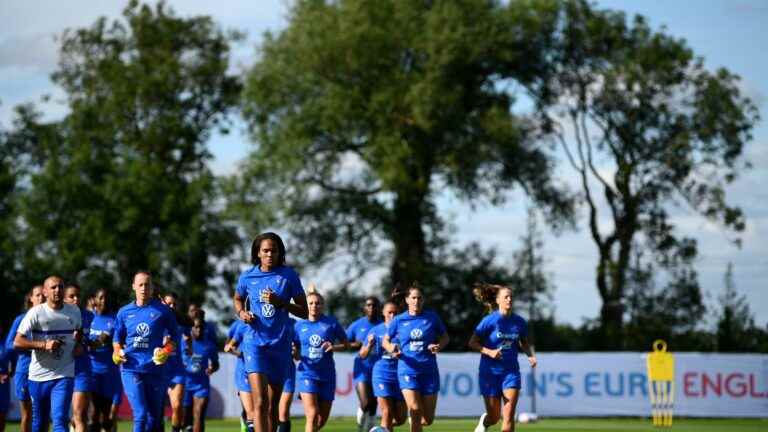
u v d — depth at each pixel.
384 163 167.50
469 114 173.50
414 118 170.12
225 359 115.38
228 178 175.50
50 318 55.38
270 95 174.62
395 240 186.00
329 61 171.50
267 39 178.50
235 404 115.00
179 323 70.19
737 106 181.62
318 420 65.25
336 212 182.12
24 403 70.31
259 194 174.25
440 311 191.50
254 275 47.06
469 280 190.88
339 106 169.75
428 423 63.56
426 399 62.56
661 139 185.12
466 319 192.62
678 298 188.38
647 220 188.12
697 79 182.88
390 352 61.25
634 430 97.94
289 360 47.47
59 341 53.81
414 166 178.75
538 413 115.88
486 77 182.62
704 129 181.00
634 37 183.25
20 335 54.91
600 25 180.12
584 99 187.25
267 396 46.28
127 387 56.00
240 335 73.19
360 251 188.00
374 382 67.44
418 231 186.38
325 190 183.62
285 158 171.12
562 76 185.50
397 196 180.75
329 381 65.19
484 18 171.75
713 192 183.38
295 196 174.50
